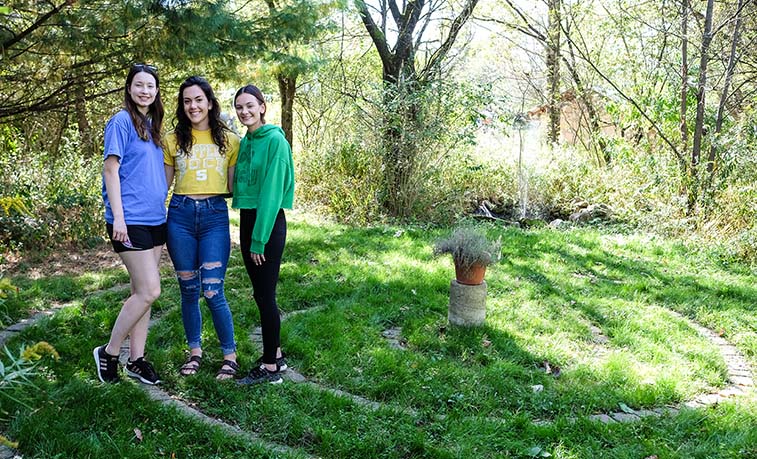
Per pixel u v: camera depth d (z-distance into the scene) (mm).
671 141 9250
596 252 7055
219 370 3641
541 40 12438
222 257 3527
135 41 5695
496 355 4074
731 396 3662
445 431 3098
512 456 2934
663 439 3080
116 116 3252
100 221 7047
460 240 4457
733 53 8172
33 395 3158
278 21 6438
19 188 6602
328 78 11539
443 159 9195
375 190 8922
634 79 10055
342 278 5781
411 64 9234
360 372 3736
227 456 2814
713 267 6605
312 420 3123
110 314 4441
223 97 10188
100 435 2891
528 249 7098
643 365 4031
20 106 6484
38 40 5410
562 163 10523
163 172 3402
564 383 3693
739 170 7793
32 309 4656
